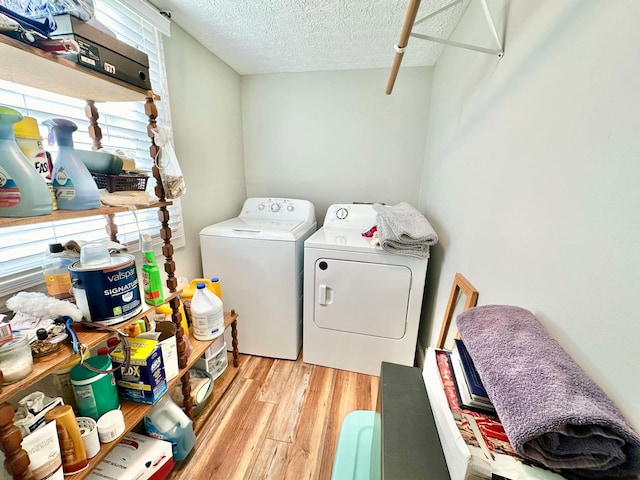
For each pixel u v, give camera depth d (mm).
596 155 508
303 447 1320
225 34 1650
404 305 1671
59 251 928
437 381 732
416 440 666
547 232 644
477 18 1190
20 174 658
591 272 505
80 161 824
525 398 476
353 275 1689
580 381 474
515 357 553
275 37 1680
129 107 1326
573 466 453
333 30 1594
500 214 888
